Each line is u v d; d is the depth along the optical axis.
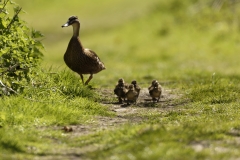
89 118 17.33
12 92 18.23
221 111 18.36
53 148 13.38
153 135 13.16
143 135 13.24
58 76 21.22
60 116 16.62
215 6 62.00
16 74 19.03
